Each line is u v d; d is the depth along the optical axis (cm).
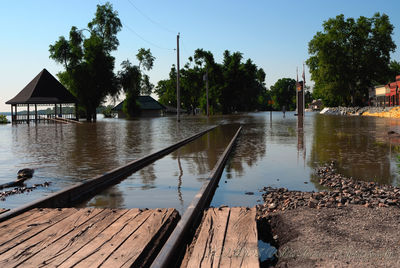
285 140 1742
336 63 7275
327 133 2105
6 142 1859
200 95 8994
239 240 413
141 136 2184
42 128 3538
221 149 1436
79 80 5716
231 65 8606
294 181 803
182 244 437
